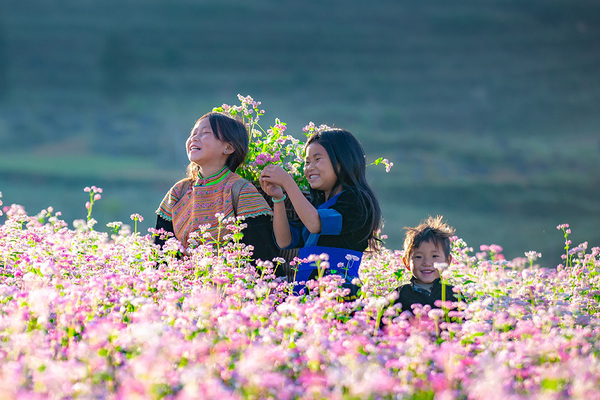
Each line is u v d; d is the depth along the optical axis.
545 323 5.92
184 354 4.84
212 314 5.39
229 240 7.95
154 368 4.21
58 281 5.88
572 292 7.55
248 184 8.13
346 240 7.68
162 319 5.65
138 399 4.05
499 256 9.77
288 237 7.86
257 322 5.32
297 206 7.43
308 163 8.00
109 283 6.36
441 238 7.66
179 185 8.70
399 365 4.90
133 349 4.93
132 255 7.60
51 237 7.69
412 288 7.51
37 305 5.15
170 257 7.47
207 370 4.58
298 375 4.91
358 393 4.22
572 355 5.14
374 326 5.96
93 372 4.61
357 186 7.85
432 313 5.79
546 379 4.61
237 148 8.30
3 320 5.07
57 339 5.15
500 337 5.75
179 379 4.46
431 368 5.21
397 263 8.28
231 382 4.70
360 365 4.65
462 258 8.77
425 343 5.14
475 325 5.61
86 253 7.86
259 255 7.89
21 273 6.58
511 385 4.82
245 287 6.59
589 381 4.52
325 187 7.98
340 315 5.89
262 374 4.41
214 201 8.17
